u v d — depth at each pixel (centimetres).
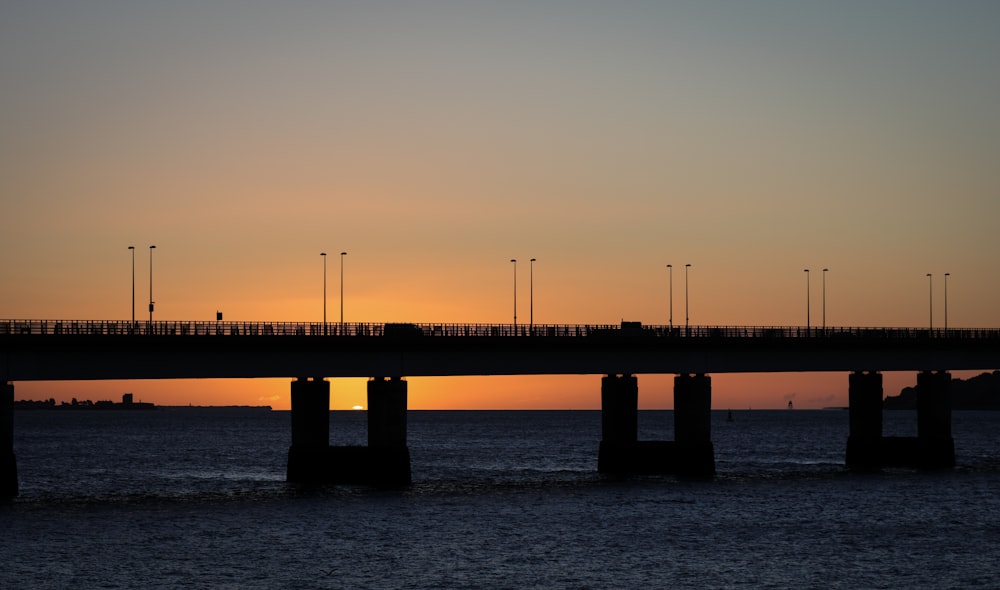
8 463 13312
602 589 9319
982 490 15862
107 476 19200
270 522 12375
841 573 9962
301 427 15100
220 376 13788
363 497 14238
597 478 17388
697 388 17088
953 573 9994
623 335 16688
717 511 13512
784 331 18188
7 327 12438
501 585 9450
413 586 9425
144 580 9588
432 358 15250
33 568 9975
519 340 15750
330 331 14525
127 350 13112
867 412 19425
